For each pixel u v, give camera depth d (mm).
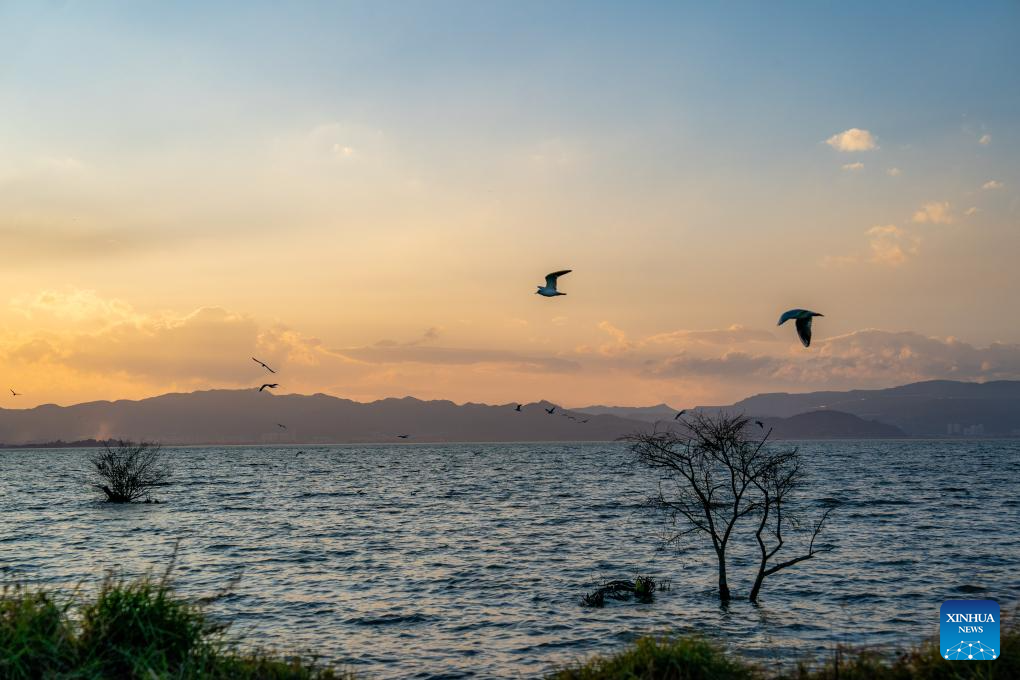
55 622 11328
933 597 28062
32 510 66125
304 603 28266
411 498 79312
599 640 22938
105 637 11422
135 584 12641
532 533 48250
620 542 43250
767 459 28016
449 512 63344
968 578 31469
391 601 28609
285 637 23562
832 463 165500
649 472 132000
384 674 19859
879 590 29297
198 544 44062
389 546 43156
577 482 104812
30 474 143000
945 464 157375
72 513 63344
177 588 30875
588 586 30922
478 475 131000
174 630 11953
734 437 27500
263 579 33000
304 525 54188
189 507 69375
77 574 33562
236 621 25578
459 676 19688
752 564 35375
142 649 11344
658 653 13461
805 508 58938
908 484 90625
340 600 28781
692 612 26125
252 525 54219
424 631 24328
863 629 23625
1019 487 84125
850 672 14039
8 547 42406
